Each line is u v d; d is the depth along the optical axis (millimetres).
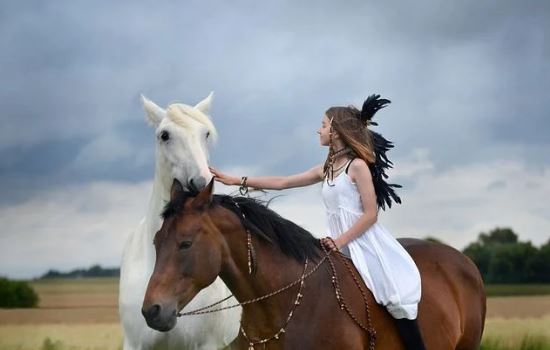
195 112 10156
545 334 21391
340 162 8945
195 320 9953
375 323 8602
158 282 7527
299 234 8484
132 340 10086
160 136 9977
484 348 19828
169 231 7703
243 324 8383
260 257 8180
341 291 8453
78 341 25484
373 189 8750
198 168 9664
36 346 25594
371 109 9023
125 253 10586
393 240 9000
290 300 8273
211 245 7770
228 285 8234
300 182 9367
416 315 8727
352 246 8766
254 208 8242
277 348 8242
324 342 8227
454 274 9773
